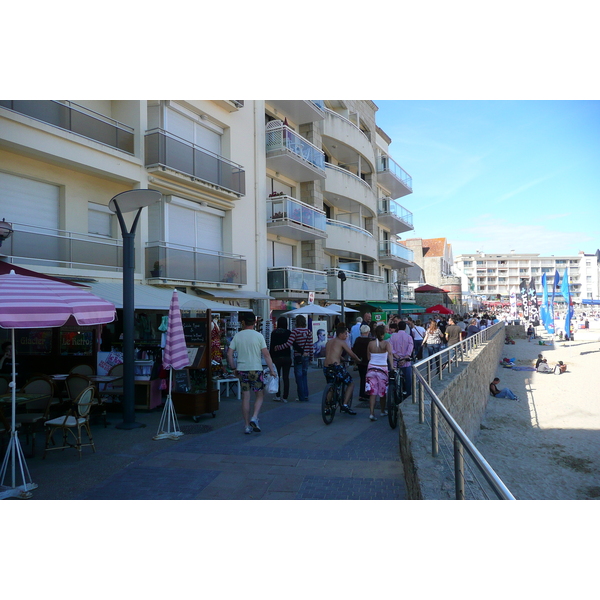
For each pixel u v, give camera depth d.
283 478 5.52
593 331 54.25
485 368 15.68
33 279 5.85
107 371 10.30
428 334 16.19
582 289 154.88
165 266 14.58
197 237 17.12
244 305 18.92
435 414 4.66
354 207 29.92
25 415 6.74
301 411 9.64
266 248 20.34
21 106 11.52
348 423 8.48
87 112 13.42
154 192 7.89
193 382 8.95
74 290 5.93
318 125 25.50
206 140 17.64
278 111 22.62
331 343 8.80
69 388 7.45
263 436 7.52
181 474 5.70
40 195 12.50
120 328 12.60
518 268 156.62
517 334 44.44
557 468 9.40
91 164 12.85
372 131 34.03
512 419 13.77
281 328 10.88
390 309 31.92
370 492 5.06
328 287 25.59
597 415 14.03
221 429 8.05
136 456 6.46
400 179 37.12
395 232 39.53
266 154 20.77
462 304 63.97
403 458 5.80
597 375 21.59
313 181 24.25
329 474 5.65
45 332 10.58
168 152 14.88
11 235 11.33
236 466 5.98
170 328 7.79
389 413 8.09
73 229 12.97
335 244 26.45
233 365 7.86
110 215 14.14
